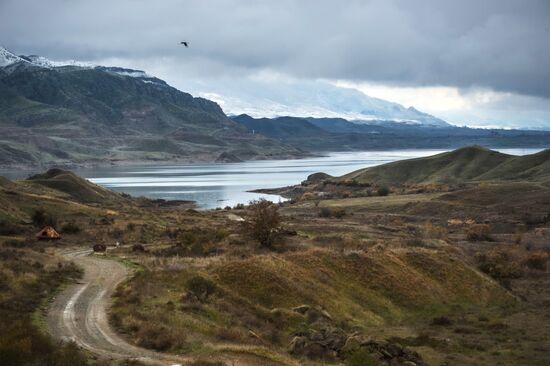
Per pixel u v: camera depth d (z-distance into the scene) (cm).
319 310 4262
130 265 5078
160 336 2834
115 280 4309
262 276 4575
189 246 6600
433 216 14000
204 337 3033
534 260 7800
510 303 5516
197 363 2466
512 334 4312
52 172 18475
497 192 15200
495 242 9875
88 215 9725
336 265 5300
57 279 4188
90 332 2903
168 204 18138
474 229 10600
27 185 15312
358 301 4859
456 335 4262
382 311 4809
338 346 3353
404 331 4316
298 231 9394
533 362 3581
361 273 5272
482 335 4269
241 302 4141
